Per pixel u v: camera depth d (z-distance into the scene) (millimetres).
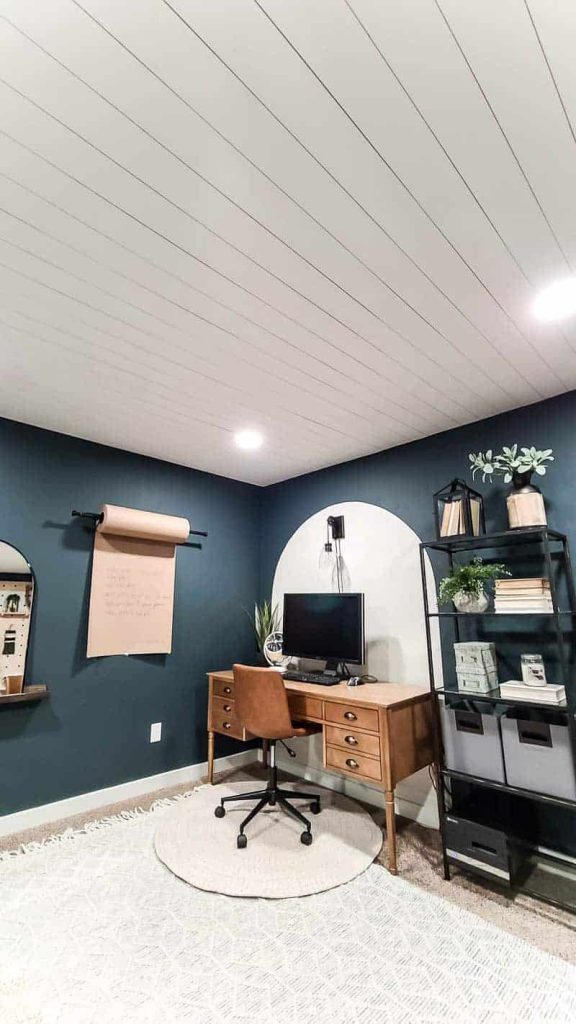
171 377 2229
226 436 2953
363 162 1155
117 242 1401
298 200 1264
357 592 3139
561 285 1611
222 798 2635
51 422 2730
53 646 2689
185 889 1941
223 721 3051
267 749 3369
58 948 1611
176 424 2768
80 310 1724
